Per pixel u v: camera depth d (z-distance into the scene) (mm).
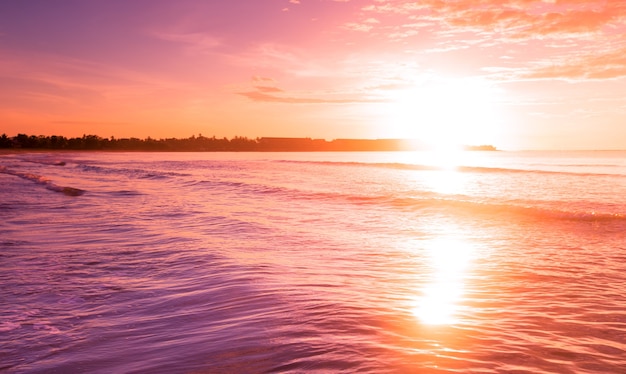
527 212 15203
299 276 6797
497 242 10539
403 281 6641
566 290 6199
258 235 11242
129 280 6867
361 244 10133
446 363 3418
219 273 7016
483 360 3525
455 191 23797
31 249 9508
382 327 4301
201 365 3510
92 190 25125
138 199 20562
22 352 4102
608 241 10664
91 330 4664
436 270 7504
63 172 47031
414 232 12031
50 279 6988
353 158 92875
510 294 5957
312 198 20750
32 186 27516
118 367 3639
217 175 39469
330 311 4832
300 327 4305
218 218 14391
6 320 5074
